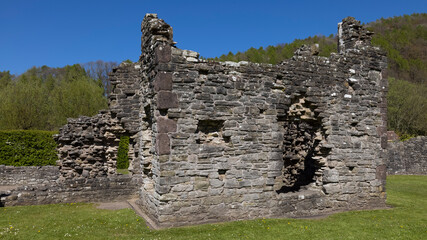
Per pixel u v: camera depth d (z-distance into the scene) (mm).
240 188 10930
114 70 15047
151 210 10859
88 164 14953
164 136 10023
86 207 12859
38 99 30156
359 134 13117
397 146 29781
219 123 10906
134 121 14984
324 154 12859
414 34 93812
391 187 20938
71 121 14836
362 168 13148
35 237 8719
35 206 12812
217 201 10586
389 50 81062
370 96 13500
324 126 12570
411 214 12469
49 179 21031
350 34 13828
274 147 11516
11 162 23469
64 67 68562
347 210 12820
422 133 41281
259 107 11328
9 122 28109
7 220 10445
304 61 12273
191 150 10328
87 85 34312
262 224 10266
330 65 12727
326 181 12609
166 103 10039
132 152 15656
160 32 10516
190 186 10250
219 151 10695
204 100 10555
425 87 47594
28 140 24016
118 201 14344
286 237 9172
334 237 9367
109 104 15258
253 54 68688
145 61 11797
